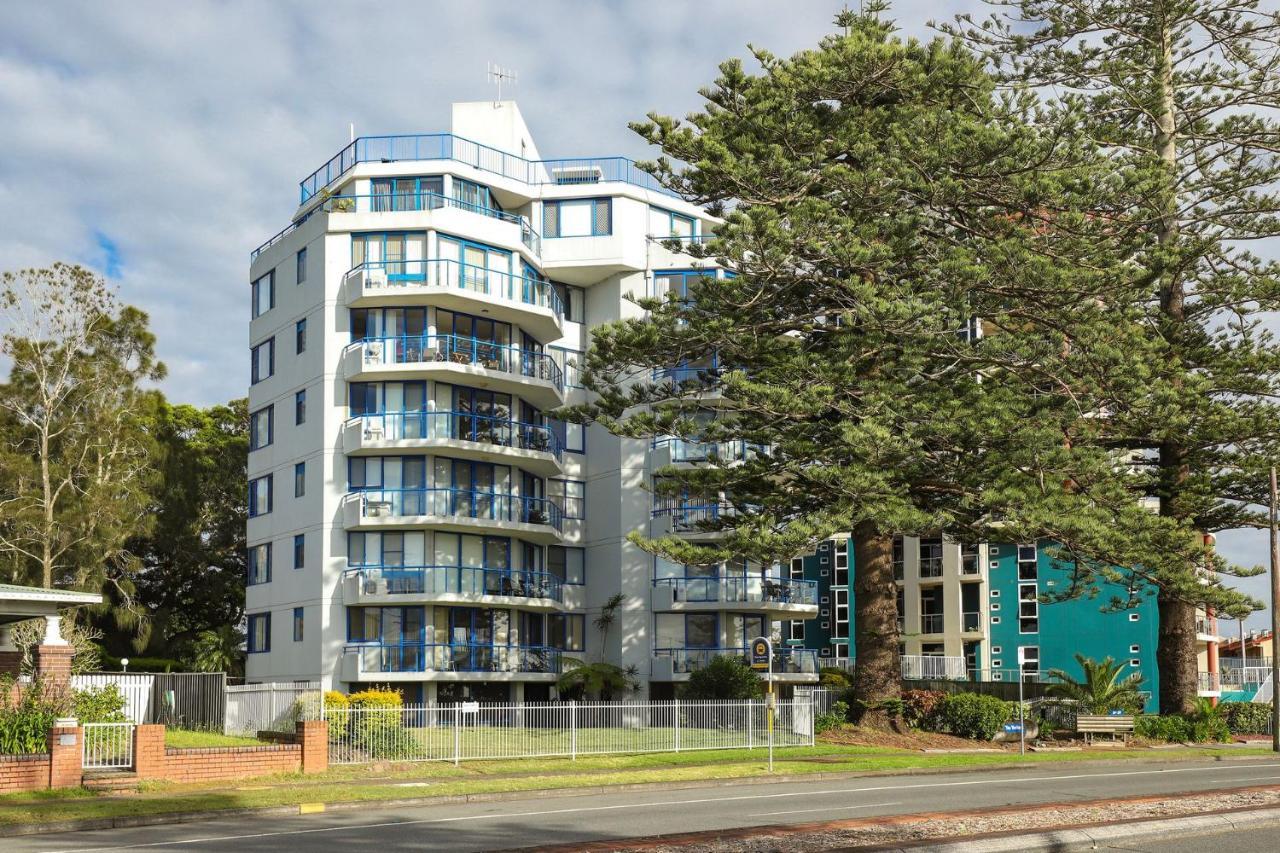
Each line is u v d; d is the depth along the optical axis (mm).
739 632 49906
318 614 43656
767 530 32875
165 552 59625
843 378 34344
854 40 34938
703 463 46281
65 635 40219
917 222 34469
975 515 38062
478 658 44438
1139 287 37000
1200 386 40594
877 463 33625
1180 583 35281
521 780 25484
